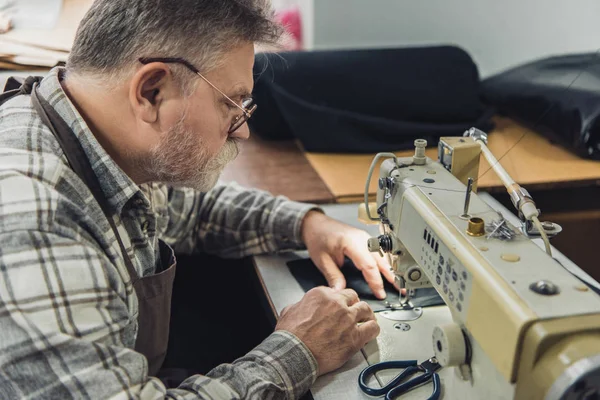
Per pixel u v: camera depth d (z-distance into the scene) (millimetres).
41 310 814
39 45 1475
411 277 1175
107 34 944
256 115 2055
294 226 1433
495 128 1433
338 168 1863
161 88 964
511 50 1480
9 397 828
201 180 1082
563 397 676
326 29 2395
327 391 1037
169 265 1207
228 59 976
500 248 848
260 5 1003
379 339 1152
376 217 1281
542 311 721
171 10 922
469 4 1793
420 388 1016
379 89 1900
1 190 846
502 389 776
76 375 818
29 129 972
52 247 839
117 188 1021
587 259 1438
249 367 1013
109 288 895
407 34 2396
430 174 1103
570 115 1348
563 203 1395
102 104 987
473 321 816
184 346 1664
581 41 1225
